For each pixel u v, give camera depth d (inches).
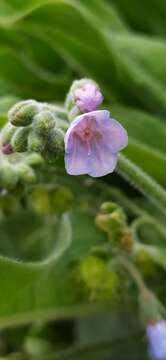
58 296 6.0
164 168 6.0
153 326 5.7
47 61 7.3
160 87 7.0
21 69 7.0
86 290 6.0
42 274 5.6
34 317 6.0
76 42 6.5
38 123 4.7
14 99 6.3
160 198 5.1
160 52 7.1
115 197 6.5
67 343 7.4
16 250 6.4
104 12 7.5
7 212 6.2
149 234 6.5
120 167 5.0
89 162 4.6
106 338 7.1
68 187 6.4
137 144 5.8
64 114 4.9
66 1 6.0
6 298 5.7
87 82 4.9
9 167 5.5
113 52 6.6
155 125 6.5
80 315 6.2
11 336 7.4
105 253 6.0
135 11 8.1
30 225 6.5
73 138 4.7
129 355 6.7
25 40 7.0
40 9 6.2
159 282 6.2
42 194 6.1
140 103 6.9
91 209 6.4
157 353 5.7
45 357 6.7
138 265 5.9
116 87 6.8
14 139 4.8
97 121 4.7
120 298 6.0
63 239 6.0
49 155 4.7
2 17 6.8
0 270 5.2
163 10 8.0
